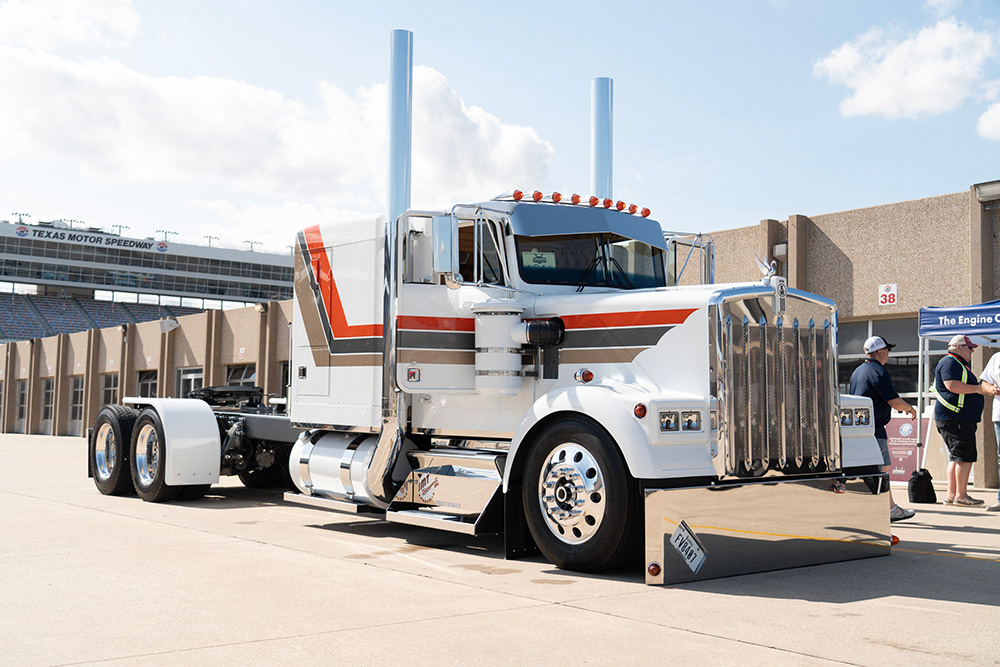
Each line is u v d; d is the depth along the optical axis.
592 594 4.79
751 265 14.65
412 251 6.80
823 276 13.94
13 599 4.59
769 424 5.63
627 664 3.48
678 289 5.77
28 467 14.97
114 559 5.78
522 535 5.93
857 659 3.57
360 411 7.16
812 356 5.97
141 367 32.34
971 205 12.23
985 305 10.32
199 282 93.19
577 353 6.05
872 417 6.57
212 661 3.50
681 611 4.40
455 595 4.73
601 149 12.48
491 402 6.51
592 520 5.30
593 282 6.79
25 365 40.62
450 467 6.45
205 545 6.39
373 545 6.55
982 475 11.89
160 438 9.21
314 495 7.75
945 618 4.30
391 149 10.44
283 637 3.86
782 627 4.09
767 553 5.52
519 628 4.03
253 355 26.23
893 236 13.15
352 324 7.27
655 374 5.64
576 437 5.41
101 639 3.83
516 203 6.61
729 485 5.35
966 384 9.43
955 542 6.96
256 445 9.90
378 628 4.01
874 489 6.29
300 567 5.54
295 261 7.98
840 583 5.19
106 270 88.06
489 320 6.33
